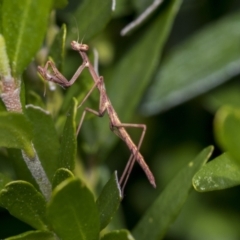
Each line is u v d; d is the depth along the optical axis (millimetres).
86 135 307
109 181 265
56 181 263
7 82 265
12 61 265
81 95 288
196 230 329
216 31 321
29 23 262
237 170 265
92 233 260
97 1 288
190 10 331
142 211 331
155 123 337
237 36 320
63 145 266
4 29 263
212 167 266
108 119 308
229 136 245
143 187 333
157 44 304
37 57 292
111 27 322
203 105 330
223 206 332
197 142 336
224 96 322
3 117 260
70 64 324
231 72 316
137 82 305
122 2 314
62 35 278
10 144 264
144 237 281
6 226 307
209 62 318
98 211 262
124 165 333
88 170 308
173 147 337
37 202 264
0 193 262
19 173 274
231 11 332
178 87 318
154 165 335
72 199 255
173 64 320
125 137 300
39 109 272
